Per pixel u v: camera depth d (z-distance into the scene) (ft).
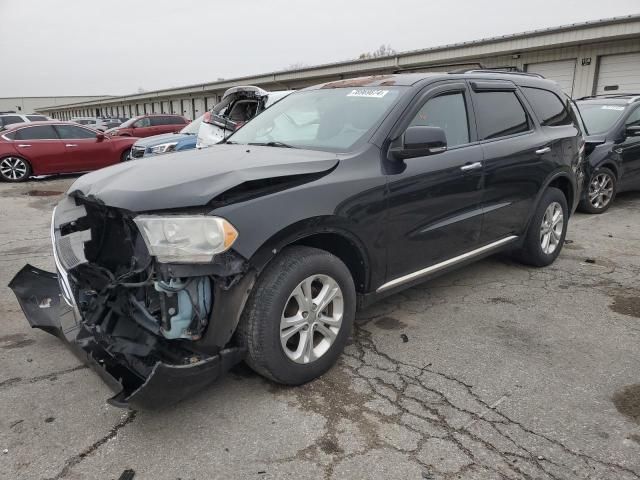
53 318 11.07
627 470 7.79
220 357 8.73
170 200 8.30
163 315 8.38
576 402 9.52
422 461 8.00
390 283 11.52
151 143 35.63
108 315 9.39
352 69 73.31
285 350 9.46
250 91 29.89
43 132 44.06
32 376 10.43
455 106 13.08
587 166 24.41
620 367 10.77
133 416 9.14
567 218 17.57
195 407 9.41
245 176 8.91
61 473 7.77
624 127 25.99
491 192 13.66
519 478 7.64
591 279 16.06
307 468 7.88
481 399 9.63
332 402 9.55
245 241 8.46
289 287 9.19
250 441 8.49
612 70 49.42
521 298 14.52
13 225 25.67
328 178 9.90
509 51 54.60
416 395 9.77
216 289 8.42
